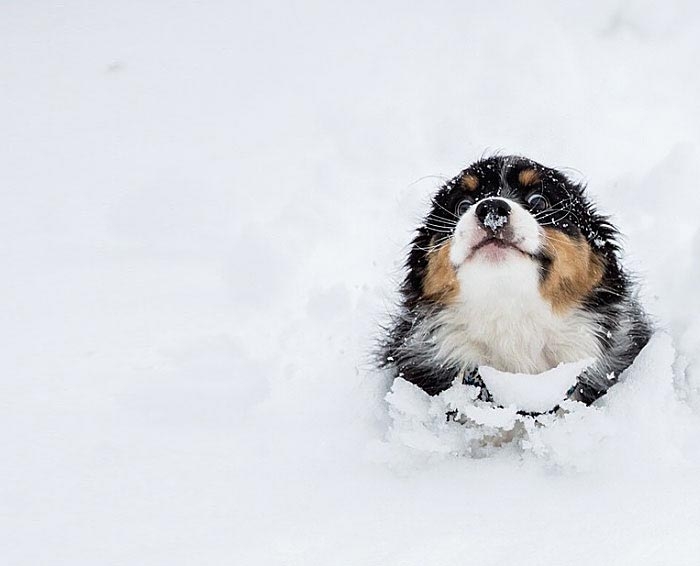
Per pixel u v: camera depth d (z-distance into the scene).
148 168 11.62
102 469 6.44
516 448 6.70
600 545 5.26
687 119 11.60
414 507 5.83
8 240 10.30
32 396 7.52
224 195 11.02
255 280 9.56
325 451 6.71
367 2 14.69
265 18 14.65
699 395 7.09
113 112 12.82
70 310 8.98
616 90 12.14
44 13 14.93
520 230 6.62
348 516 5.75
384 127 11.80
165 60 13.85
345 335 8.68
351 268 9.73
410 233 9.52
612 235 7.59
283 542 5.50
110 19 14.80
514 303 6.82
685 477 5.99
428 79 12.69
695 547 5.19
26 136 12.31
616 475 6.09
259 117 12.55
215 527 5.70
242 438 6.95
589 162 10.89
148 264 9.91
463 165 11.10
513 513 5.68
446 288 7.07
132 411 7.33
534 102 12.01
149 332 8.66
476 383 7.06
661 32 13.01
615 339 7.15
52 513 5.89
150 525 5.75
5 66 13.72
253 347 8.52
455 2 14.20
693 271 8.63
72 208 10.93
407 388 7.02
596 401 6.87
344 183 11.05
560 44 12.92
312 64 13.47
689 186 9.99
